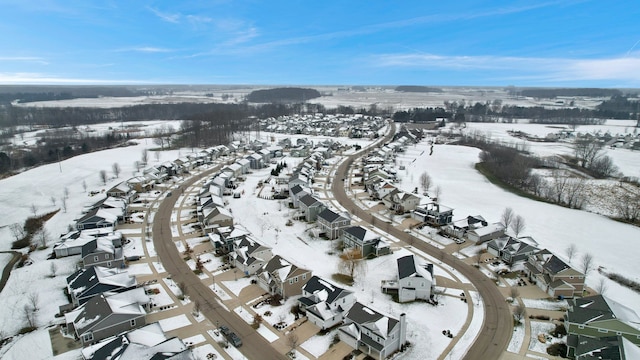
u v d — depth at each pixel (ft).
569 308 161.17
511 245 217.97
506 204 310.86
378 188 322.75
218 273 198.49
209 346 144.46
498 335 153.28
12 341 146.61
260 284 187.11
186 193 330.54
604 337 139.13
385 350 138.10
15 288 182.60
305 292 173.17
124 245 228.02
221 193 320.50
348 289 175.94
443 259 216.95
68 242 218.38
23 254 220.02
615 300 178.60
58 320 159.33
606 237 250.37
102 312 147.33
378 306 171.42
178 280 191.01
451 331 155.53
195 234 246.06
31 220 261.85
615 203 313.12
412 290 175.63
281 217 274.57
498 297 180.86
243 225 259.60
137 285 181.27
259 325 156.76
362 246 217.15
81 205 293.84
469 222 253.03
